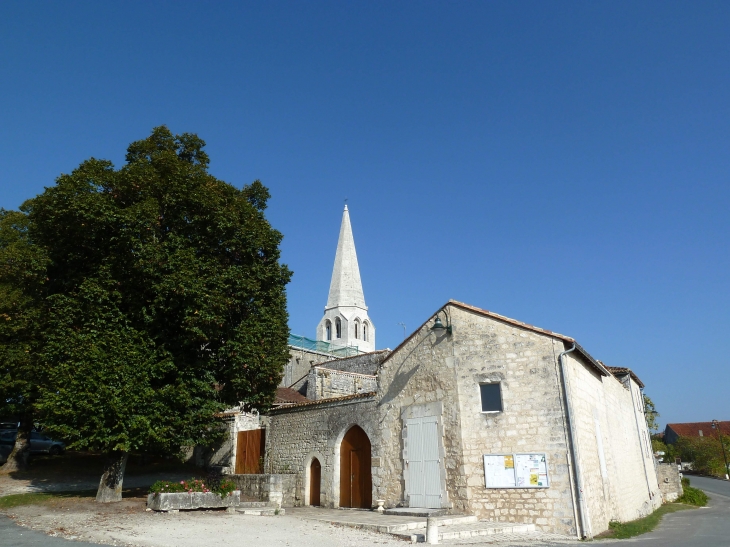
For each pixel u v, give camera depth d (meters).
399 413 19.17
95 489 20.94
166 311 17.12
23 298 20.89
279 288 20.77
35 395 21.23
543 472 15.53
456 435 17.20
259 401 19.92
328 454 21.58
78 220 16.55
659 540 14.27
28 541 11.05
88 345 15.94
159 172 18.70
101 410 15.47
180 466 27.22
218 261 19.05
